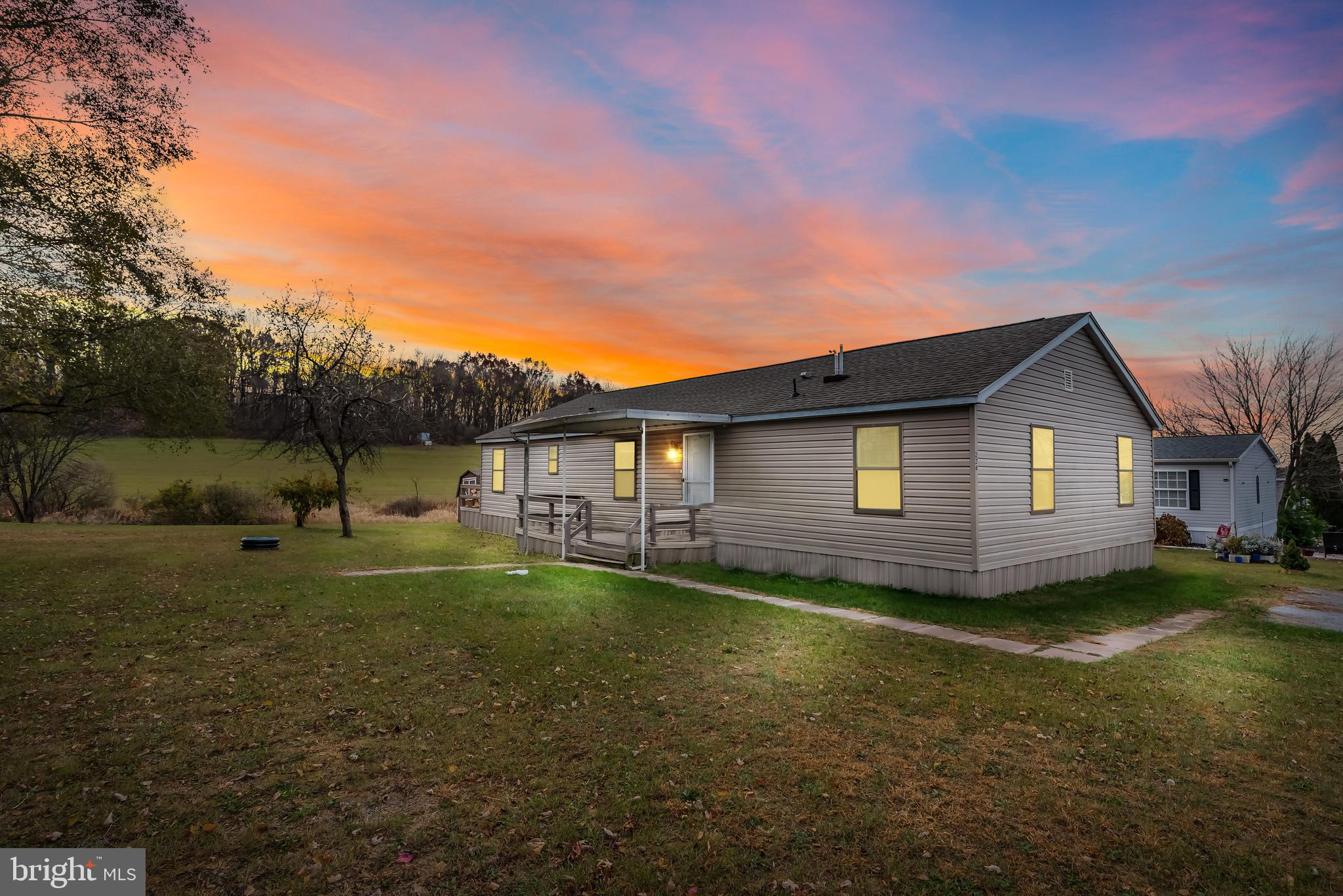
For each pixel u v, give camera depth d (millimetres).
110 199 11852
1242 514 22984
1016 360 11289
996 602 10430
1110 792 4082
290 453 28812
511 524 22719
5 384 11633
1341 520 30062
